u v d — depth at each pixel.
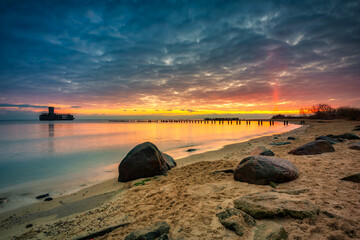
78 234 3.96
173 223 3.75
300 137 17.80
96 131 40.94
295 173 5.61
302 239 2.84
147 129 48.91
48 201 6.43
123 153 15.53
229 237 3.07
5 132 37.66
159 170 8.41
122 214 4.60
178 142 21.16
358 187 4.59
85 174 9.78
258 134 30.36
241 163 6.27
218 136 27.92
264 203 3.77
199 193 5.30
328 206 3.70
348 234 2.85
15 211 5.76
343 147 9.62
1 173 10.14
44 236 4.20
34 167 11.40
